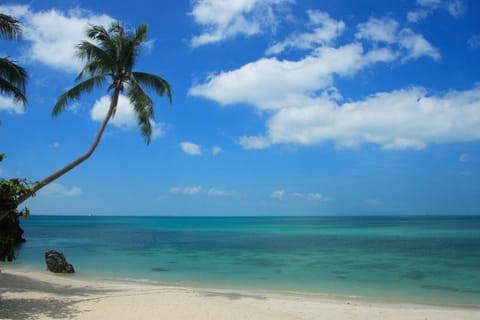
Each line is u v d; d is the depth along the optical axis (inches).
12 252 440.1
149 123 716.0
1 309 433.7
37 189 478.0
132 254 1262.3
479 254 1232.2
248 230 3169.3
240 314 446.6
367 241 1812.3
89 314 421.4
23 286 598.5
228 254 1262.3
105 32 677.3
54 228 3516.2
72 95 677.3
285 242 1781.5
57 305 460.8
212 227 3951.8
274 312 471.5
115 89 676.1
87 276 813.9
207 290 660.1
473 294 654.5
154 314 429.7
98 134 639.8
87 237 2175.2
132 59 682.8
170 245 1624.0
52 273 833.5
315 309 505.0
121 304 475.5
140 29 688.4
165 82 701.9
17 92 619.2
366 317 470.0
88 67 673.6
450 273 868.0
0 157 410.3
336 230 3068.4
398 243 1683.1
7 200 424.8
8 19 572.1
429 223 4913.9
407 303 584.4
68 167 592.1
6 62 585.0
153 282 750.5
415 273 871.1
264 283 753.6
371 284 741.3
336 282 762.8
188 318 418.9
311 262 1059.3
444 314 498.0
